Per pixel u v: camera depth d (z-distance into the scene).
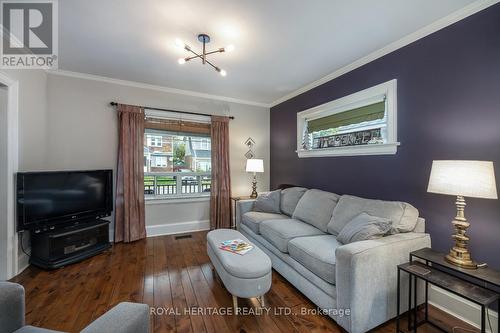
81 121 3.29
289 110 4.17
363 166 2.75
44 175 2.62
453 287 1.36
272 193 3.53
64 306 1.90
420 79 2.17
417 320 1.77
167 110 3.80
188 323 1.71
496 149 1.69
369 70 2.67
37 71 2.86
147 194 3.78
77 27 2.14
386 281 1.66
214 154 4.09
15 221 2.40
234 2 1.80
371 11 1.89
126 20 2.03
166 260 2.82
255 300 2.01
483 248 1.75
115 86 3.49
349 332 1.53
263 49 2.53
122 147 3.42
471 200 1.82
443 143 2.00
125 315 0.99
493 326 1.64
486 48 1.74
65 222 2.81
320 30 2.17
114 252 3.05
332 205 2.64
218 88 3.83
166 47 2.51
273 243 2.53
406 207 2.04
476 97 1.79
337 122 3.17
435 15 1.94
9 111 2.34
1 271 2.27
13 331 1.09
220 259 1.96
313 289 1.88
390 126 2.41
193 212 4.07
